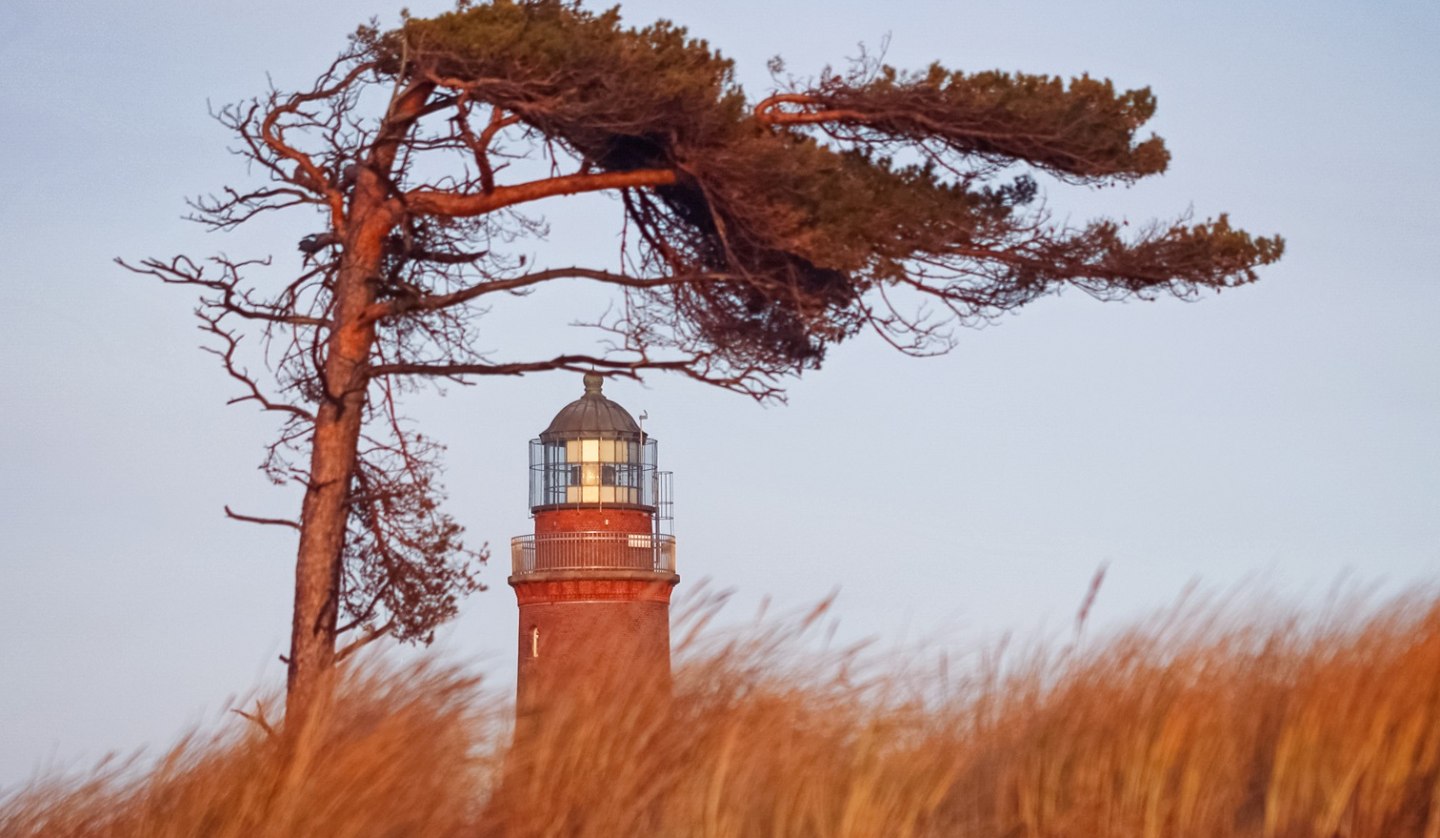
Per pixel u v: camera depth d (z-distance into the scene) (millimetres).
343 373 47562
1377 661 30750
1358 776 28828
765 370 48719
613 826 26953
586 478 101062
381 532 49812
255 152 48844
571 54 43594
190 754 27500
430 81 46906
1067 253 46719
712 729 28109
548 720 28203
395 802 26547
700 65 45656
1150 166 47312
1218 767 28797
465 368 45906
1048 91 46469
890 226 45406
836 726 28547
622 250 50875
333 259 50000
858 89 46375
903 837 26812
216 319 46000
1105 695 29500
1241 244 47125
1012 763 28922
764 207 44344
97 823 27094
